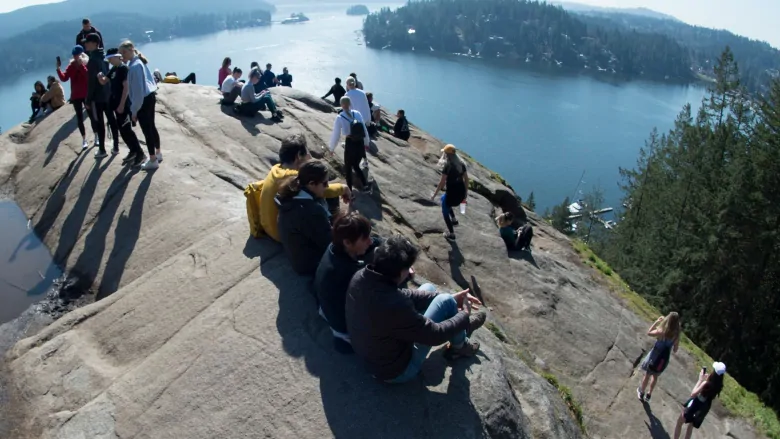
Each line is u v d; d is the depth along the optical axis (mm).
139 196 8227
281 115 13688
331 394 4168
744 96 29844
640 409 9891
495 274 11430
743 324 26938
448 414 4086
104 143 9734
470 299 4664
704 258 26766
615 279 15180
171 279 5891
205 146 11328
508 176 178500
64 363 5043
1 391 4891
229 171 9219
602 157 196750
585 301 12281
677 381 11172
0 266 7492
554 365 10055
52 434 4273
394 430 3910
